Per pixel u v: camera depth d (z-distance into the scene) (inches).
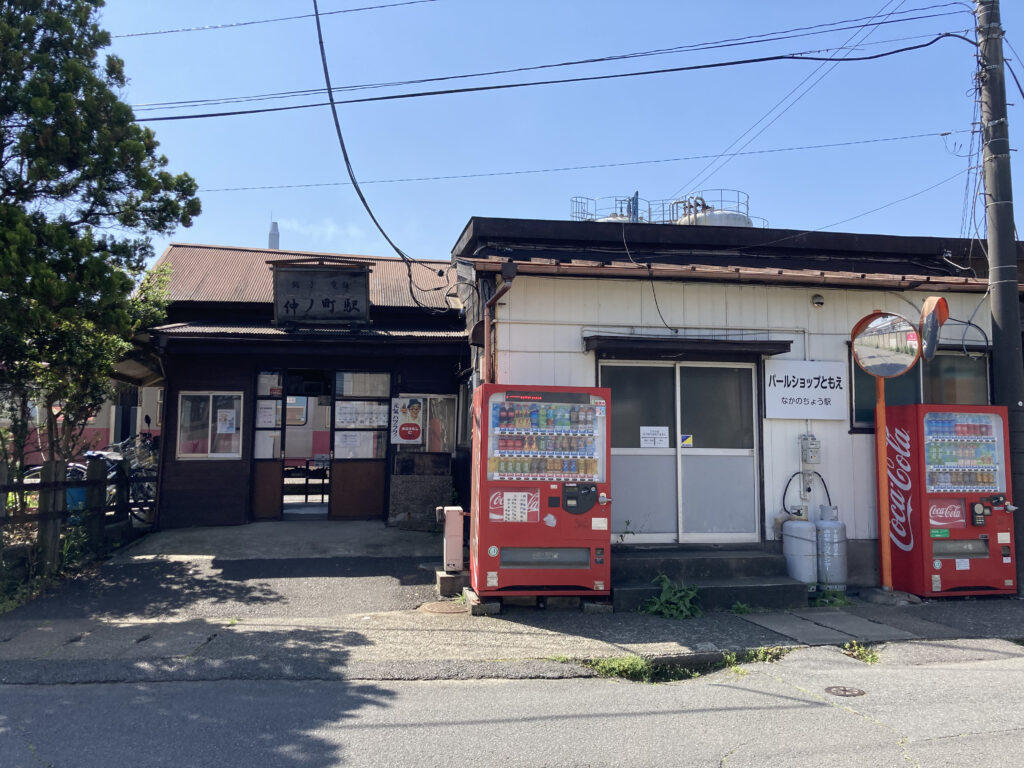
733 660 235.3
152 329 386.0
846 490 341.7
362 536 392.8
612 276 323.0
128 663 219.6
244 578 321.1
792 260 393.1
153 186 314.3
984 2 342.6
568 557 285.1
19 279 271.9
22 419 342.3
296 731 171.9
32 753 157.3
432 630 259.8
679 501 333.4
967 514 315.3
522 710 189.3
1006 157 340.2
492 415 286.5
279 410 430.6
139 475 417.7
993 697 200.8
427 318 462.0
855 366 354.0
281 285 429.7
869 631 267.1
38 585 299.0
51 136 289.4
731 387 344.5
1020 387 331.3
